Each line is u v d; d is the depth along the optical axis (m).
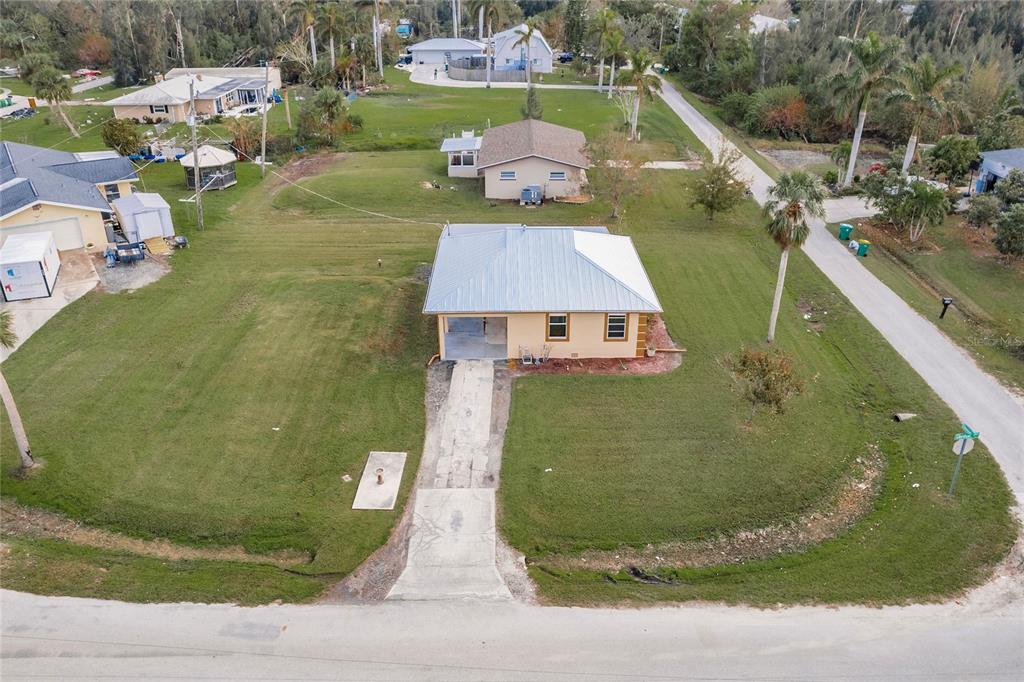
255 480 21.02
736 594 17.30
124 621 16.42
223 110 74.06
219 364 26.94
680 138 63.66
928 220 37.78
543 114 72.38
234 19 112.38
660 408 24.42
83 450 22.02
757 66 79.75
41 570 17.73
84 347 27.97
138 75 95.81
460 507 20.11
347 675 15.22
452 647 15.93
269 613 16.77
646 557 18.52
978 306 31.62
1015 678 15.01
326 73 77.88
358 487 20.88
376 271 35.66
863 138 66.75
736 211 44.47
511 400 24.95
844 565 18.11
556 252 28.17
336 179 49.62
